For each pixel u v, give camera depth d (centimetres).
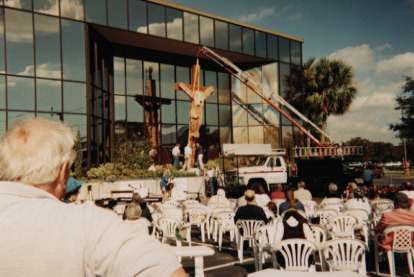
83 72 2238
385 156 9075
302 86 3512
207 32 2970
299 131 3447
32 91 2048
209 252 509
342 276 245
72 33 2220
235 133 3362
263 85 3362
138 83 2897
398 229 709
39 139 146
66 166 154
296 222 635
